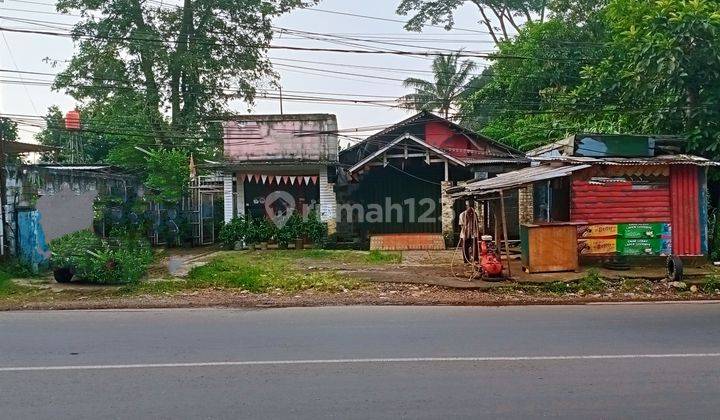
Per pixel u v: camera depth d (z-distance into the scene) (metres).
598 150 14.20
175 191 20.77
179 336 7.58
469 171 20.78
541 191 17.53
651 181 13.91
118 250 13.46
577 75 25.11
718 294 11.19
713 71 13.98
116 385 5.44
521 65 26.03
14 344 7.18
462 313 9.24
